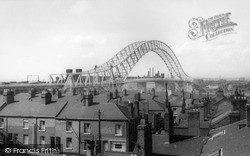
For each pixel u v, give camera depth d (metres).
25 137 50.50
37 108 51.94
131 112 45.28
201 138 34.84
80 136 46.06
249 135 26.70
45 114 49.69
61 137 47.41
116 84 143.38
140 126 27.95
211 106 72.19
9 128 51.50
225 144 27.75
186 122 46.69
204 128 36.72
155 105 67.75
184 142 34.56
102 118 44.75
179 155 32.31
